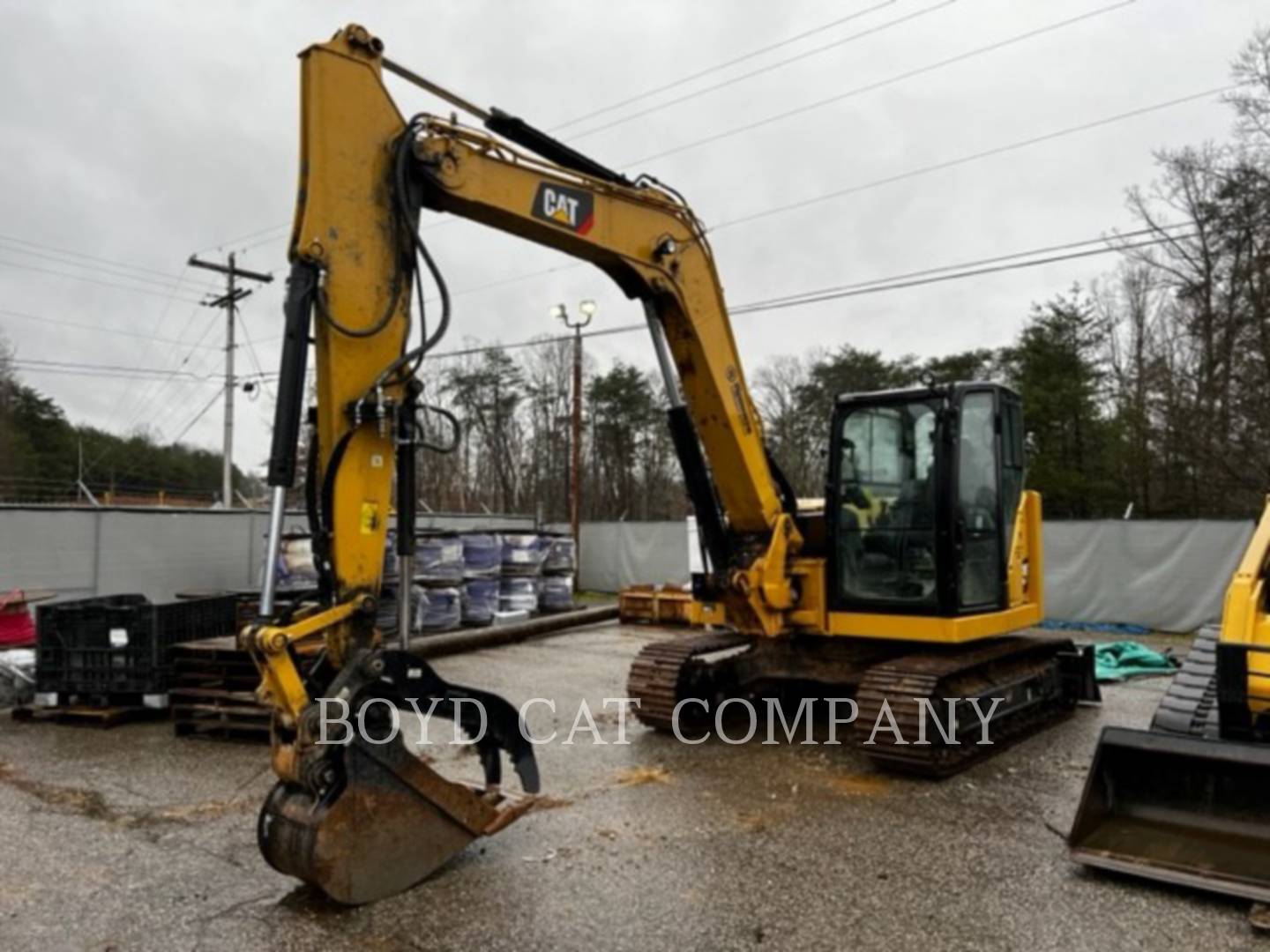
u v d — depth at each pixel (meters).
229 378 28.70
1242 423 18.73
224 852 4.66
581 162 5.65
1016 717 7.20
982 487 6.84
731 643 7.62
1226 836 4.34
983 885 4.20
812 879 4.28
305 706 3.90
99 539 11.38
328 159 4.30
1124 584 13.32
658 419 37.91
